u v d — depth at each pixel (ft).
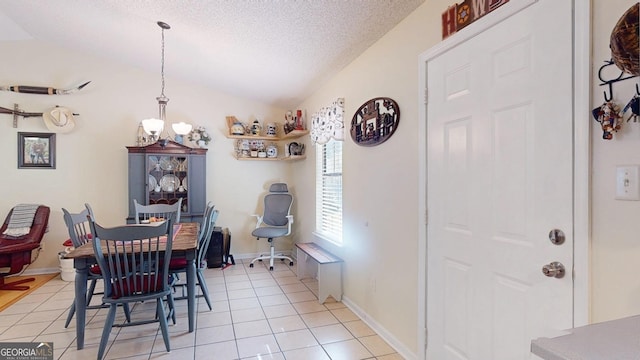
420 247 6.94
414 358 7.11
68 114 14.05
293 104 16.39
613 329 2.51
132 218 13.98
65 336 8.34
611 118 3.56
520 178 4.75
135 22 10.47
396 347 7.72
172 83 15.55
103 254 7.57
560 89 4.19
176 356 7.41
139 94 15.08
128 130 14.94
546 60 4.36
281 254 17.22
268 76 12.99
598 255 3.79
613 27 3.63
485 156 5.35
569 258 4.09
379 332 8.47
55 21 11.80
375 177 8.76
